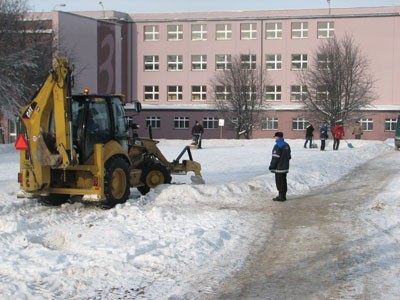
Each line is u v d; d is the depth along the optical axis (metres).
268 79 59.00
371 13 58.03
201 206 12.42
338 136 34.25
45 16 48.03
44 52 37.62
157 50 63.06
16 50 35.19
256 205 12.61
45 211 11.68
